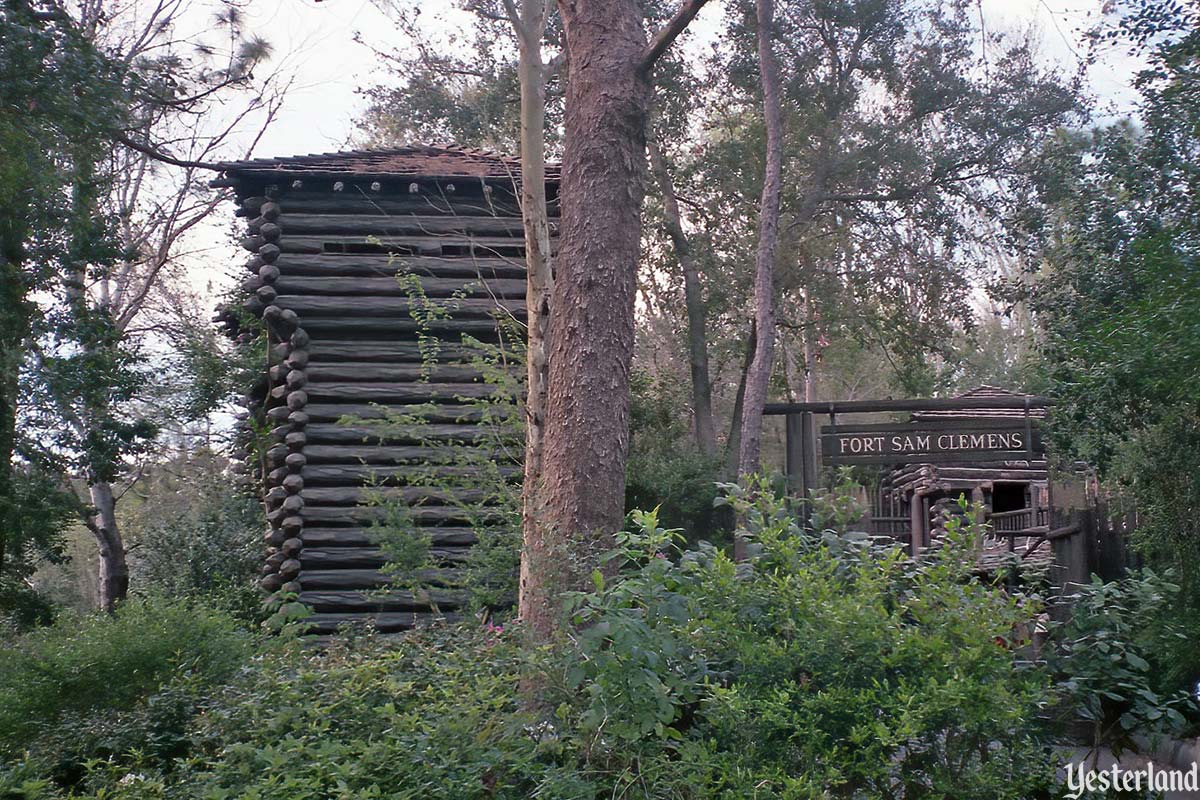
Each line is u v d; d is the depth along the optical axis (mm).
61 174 14422
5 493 16125
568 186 8812
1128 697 5520
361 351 13344
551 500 8359
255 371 16156
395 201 13828
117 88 14422
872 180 26094
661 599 5094
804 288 28344
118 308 25422
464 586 10531
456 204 13828
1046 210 16312
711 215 27266
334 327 13359
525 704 5531
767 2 21438
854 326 27016
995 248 26578
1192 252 6430
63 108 13680
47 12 14148
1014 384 33344
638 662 4758
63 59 13797
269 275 13219
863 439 17016
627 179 8742
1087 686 5375
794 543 5289
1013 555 5969
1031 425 16734
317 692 5512
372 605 12680
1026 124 24750
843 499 5805
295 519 12711
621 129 8742
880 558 5492
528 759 4879
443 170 13969
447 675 5758
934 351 27938
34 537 17156
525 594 8094
